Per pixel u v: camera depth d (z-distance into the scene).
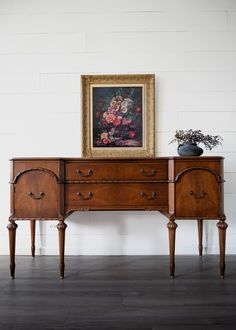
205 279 2.27
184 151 2.49
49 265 2.64
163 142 2.98
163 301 1.87
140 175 2.38
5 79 3.01
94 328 1.56
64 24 3.02
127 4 3.00
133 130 2.99
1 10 3.01
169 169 2.37
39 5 3.02
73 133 3.00
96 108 2.99
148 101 2.97
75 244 2.98
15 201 2.34
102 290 2.06
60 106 3.01
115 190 2.39
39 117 3.00
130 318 1.66
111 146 2.98
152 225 2.98
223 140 2.97
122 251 2.98
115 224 2.98
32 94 3.01
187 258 2.84
